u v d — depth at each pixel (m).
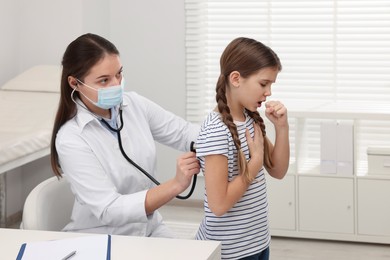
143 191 2.12
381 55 4.46
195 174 2.09
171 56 4.77
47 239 1.95
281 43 4.61
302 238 4.08
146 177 2.32
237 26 4.66
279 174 2.24
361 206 3.92
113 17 4.85
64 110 2.22
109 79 2.18
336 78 4.54
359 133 4.45
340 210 3.95
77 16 4.57
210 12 4.68
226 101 2.10
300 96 4.61
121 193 2.27
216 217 2.08
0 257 1.81
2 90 4.32
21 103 4.04
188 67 4.75
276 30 4.61
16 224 4.54
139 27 4.80
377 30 4.45
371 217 3.92
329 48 4.54
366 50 4.48
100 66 2.14
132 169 2.27
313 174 3.96
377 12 4.43
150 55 4.80
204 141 2.03
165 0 4.73
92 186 2.13
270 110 2.16
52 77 4.35
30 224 2.17
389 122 4.41
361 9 4.45
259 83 2.04
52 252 1.81
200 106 4.76
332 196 3.96
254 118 2.18
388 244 3.95
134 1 4.79
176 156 4.83
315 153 4.50
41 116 3.79
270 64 2.04
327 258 3.74
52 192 2.31
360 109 4.05
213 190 2.01
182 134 2.49
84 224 2.25
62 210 2.36
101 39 2.19
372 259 3.72
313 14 4.54
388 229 3.90
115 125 2.29
